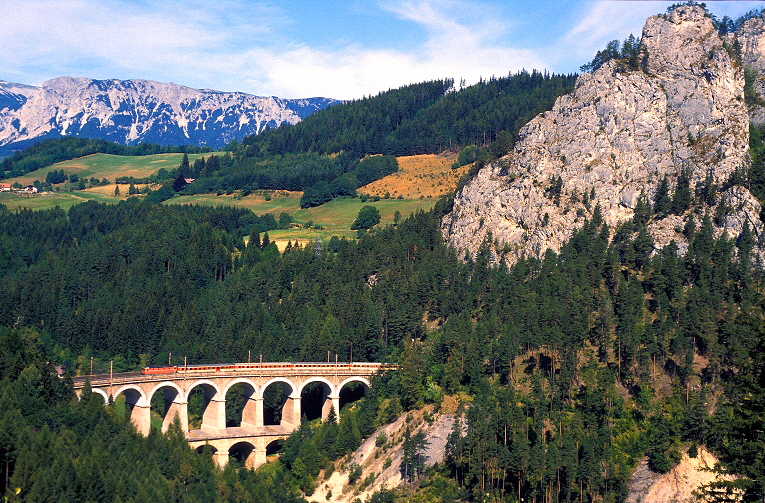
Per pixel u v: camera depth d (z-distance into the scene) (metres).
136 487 171.12
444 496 196.75
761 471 102.06
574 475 189.88
